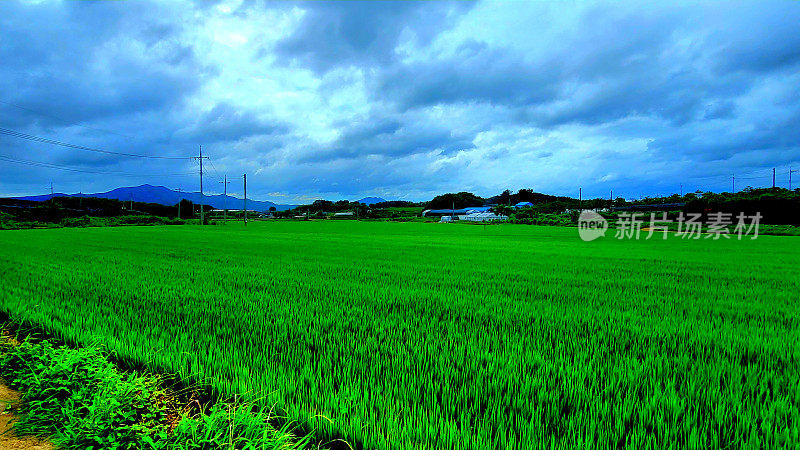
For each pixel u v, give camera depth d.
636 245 25.61
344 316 5.86
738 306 6.94
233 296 7.44
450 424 2.62
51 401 2.91
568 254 18.31
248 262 13.92
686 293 8.28
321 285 8.93
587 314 6.15
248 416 2.62
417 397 3.05
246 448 2.35
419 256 16.92
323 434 2.64
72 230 44.44
